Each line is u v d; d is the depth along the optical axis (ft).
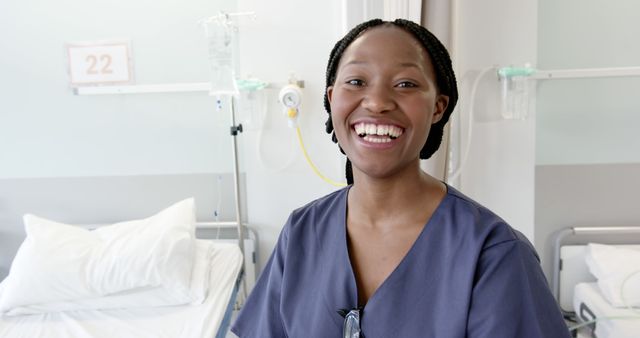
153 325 4.44
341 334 2.11
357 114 1.99
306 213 2.56
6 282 4.92
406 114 1.91
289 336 2.29
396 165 2.00
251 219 6.38
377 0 4.94
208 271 5.20
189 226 5.39
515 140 5.58
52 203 6.61
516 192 5.70
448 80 2.15
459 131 5.54
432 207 2.18
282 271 2.51
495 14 5.32
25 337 4.32
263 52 5.92
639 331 4.29
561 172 5.71
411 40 2.00
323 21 5.82
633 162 5.61
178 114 6.32
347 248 2.25
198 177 6.45
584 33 5.43
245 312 2.68
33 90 6.33
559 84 5.52
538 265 1.99
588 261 5.33
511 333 1.80
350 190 2.43
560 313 1.98
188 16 6.06
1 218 6.64
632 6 5.32
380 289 2.05
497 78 5.42
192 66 6.15
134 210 6.60
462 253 1.98
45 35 6.17
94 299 4.75
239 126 5.71
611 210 5.73
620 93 5.49
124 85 6.18
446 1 4.73
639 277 4.72
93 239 5.24
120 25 6.11
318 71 5.92
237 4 5.93
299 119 6.03
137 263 4.74
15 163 6.53
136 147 6.44
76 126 6.42
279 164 6.21
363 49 1.98
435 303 1.98
